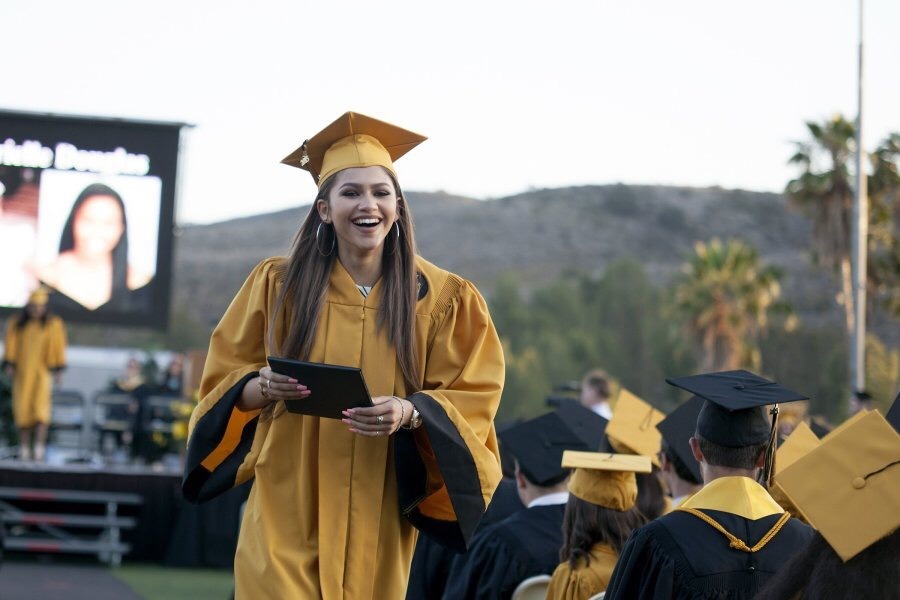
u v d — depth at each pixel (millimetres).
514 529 7758
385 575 5348
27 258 22141
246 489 19719
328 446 5281
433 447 5117
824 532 3971
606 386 17109
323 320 5309
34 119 22078
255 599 5203
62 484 19641
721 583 4902
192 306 177375
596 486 6809
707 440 5227
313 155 5543
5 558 19703
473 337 5477
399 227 5438
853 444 4062
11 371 22469
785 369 89750
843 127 55812
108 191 22203
